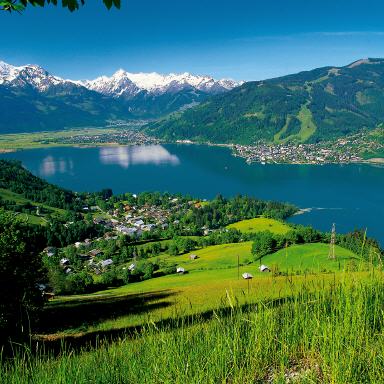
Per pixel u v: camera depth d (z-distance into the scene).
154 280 86.69
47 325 28.61
